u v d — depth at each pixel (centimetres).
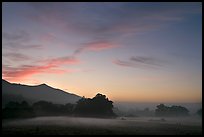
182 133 5994
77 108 12900
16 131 5328
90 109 13162
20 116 8219
